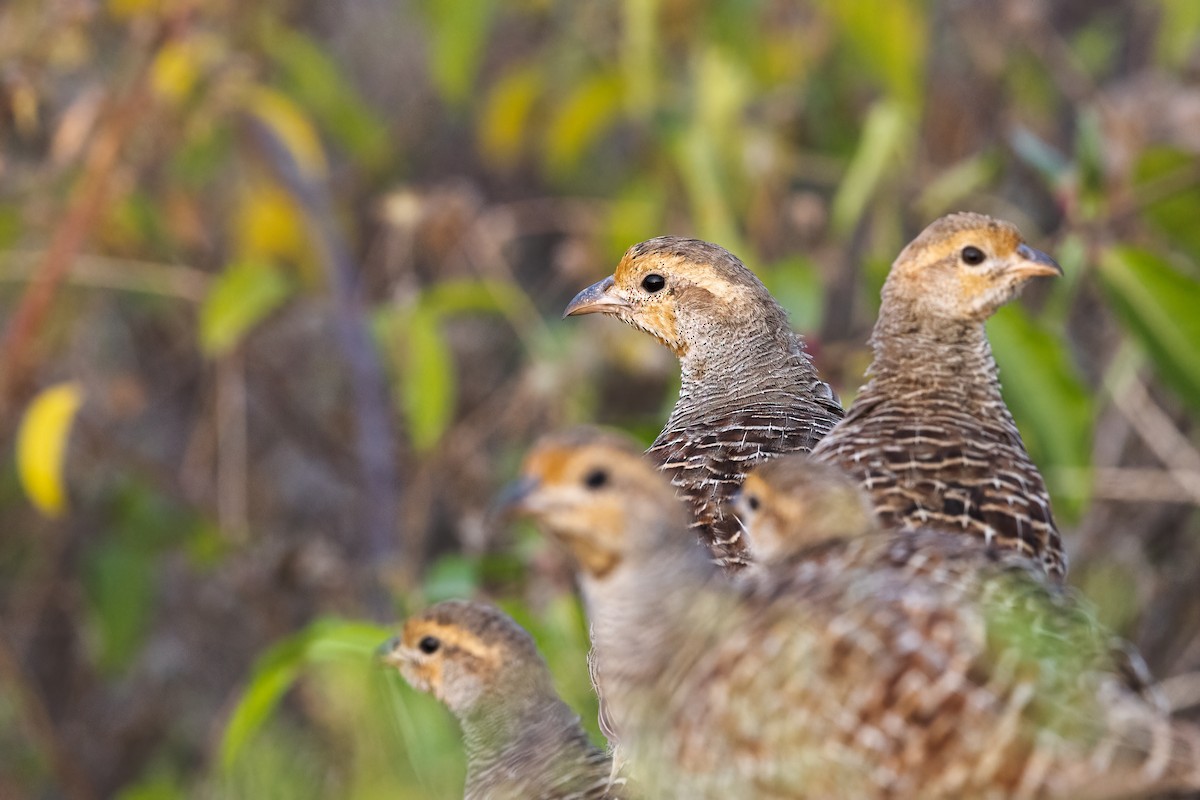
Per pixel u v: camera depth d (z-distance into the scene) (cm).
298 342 1628
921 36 1442
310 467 1641
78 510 1573
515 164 1720
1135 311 1084
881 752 591
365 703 838
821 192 1566
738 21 1448
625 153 1720
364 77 1831
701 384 933
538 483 644
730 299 933
